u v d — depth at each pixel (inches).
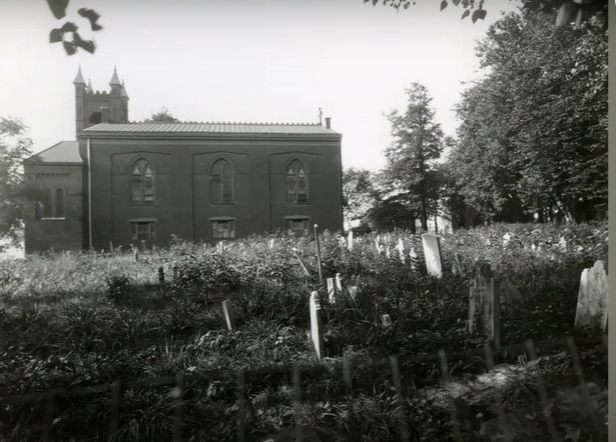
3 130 1020.5
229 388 235.3
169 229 1672.0
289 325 330.6
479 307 292.7
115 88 2084.2
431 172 1331.2
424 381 242.1
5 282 576.4
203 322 355.3
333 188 1759.4
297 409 214.1
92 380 238.5
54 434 206.7
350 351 268.7
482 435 198.5
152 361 261.9
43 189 1187.3
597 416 195.9
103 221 1636.3
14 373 241.6
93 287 547.2
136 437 200.7
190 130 1715.1
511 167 1171.3
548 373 223.0
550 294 354.6
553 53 861.2
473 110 1237.7
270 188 1731.1
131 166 1662.2
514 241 694.5
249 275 532.4
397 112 1305.4
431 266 520.7
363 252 691.4
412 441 198.4
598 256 462.6
